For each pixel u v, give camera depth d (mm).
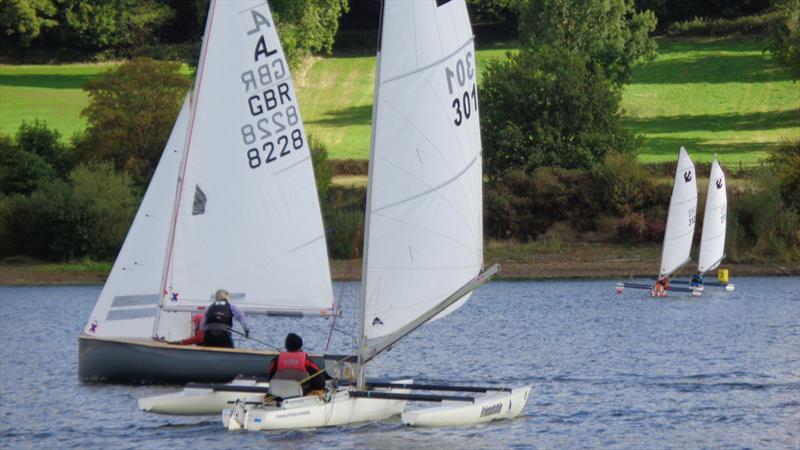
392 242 91625
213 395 98562
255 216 116000
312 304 116750
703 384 120562
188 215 115312
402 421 93688
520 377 126938
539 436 93500
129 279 122625
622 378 125250
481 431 94500
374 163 90688
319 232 117438
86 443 92312
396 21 91062
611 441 92500
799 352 146375
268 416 89625
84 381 120375
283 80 116812
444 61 93312
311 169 117625
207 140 115500
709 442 92438
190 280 115438
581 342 161125
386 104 90875
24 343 170250
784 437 94250
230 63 115562
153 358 116312
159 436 93125
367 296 91375
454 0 94250
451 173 93875
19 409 107438
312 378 93625
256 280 116188
